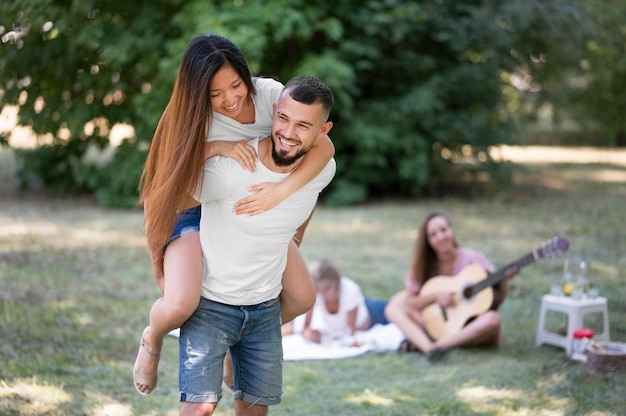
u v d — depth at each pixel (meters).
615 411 4.17
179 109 2.75
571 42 12.13
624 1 12.44
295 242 3.29
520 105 14.67
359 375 4.91
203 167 2.81
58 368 4.58
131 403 4.19
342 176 12.41
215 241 2.91
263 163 2.83
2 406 3.92
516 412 4.18
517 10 11.67
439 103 12.02
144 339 3.09
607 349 4.90
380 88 12.62
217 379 2.96
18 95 10.80
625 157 18.44
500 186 13.23
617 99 14.45
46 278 6.82
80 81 11.04
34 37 9.93
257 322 3.08
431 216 5.57
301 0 11.06
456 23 12.03
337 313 5.68
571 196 12.62
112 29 10.63
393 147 12.16
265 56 11.83
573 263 5.42
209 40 2.76
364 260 8.16
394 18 11.80
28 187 12.58
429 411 4.23
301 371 4.96
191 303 2.86
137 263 7.67
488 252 8.48
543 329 5.43
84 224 9.62
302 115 2.71
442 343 5.35
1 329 5.19
